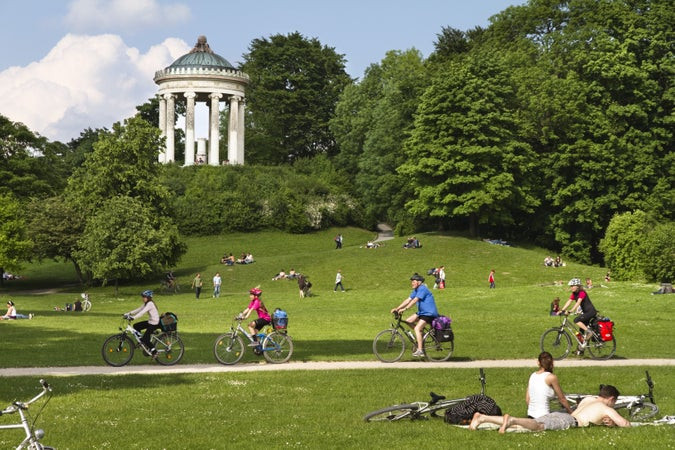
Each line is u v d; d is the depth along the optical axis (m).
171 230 79.44
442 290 64.19
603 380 21.89
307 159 133.88
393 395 19.47
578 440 14.05
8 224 76.00
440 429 15.38
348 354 28.34
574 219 94.69
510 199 92.56
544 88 95.62
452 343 26.72
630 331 37.28
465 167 90.69
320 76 150.00
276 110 144.00
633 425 15.54
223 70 125.50
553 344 28.41
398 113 107.06
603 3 102.25
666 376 22.66
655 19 98.50
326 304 58.00
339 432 15.05
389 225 127.25
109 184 80.88
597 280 73.75
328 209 115.69
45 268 99.25
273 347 26.30
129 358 25.83
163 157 125.94
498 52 102.44
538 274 76.75
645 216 75.31
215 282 67.38
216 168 120.75
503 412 17.31
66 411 17.28
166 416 16.83
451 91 93.81
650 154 94.50
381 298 61.16
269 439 14.46
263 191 116.31
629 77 95.56
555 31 107.38
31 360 26.52
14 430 15.32
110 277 72.38
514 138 95.31
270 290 72.75
